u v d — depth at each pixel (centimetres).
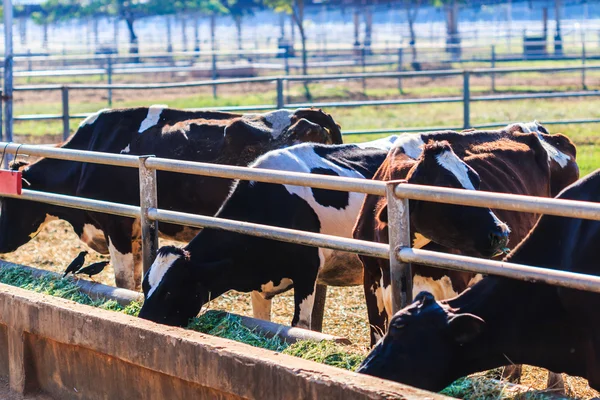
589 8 7450
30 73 2598
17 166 887
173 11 6044
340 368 452
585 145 1648
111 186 857
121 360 520
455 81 3158
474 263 458
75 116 1497
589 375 473
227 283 660
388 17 8381
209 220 597
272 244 664
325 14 8525
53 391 575
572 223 478
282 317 804
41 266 1008
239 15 6938
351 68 3706
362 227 648
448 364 464
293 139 829
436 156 570
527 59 2694
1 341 612
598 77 3098
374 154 771
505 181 680
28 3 7250
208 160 847
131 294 653
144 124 895
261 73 3538
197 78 3538
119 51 5028
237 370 446
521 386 460
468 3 6675
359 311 823
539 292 474
